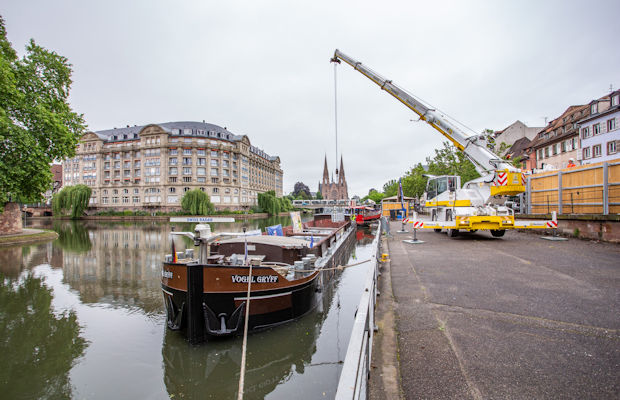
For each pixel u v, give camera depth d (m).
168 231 35.62
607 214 11.49
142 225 47.91
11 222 24.56
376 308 5.15
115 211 83.19
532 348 3.64
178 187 82.38
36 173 21.88
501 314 4.70
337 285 11.69
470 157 13.96
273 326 7.25
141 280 11.70
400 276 7.29
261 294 6.87
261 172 118.44
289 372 5.53
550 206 15.36
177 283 6.55
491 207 12.85
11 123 20.30
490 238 13.82
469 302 5.27
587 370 3.15
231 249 9.89
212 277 6.39
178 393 4.94
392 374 3.18
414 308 5.09
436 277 7.04
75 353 6.15
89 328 7.30
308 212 135.12
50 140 23.05
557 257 8.84
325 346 6.49
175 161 83.31
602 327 4.13
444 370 3.24
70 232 34.03
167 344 6.50
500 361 3.38
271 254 9.55
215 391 5.02
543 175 15.91
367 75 16.72
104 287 10.72
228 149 90.31
